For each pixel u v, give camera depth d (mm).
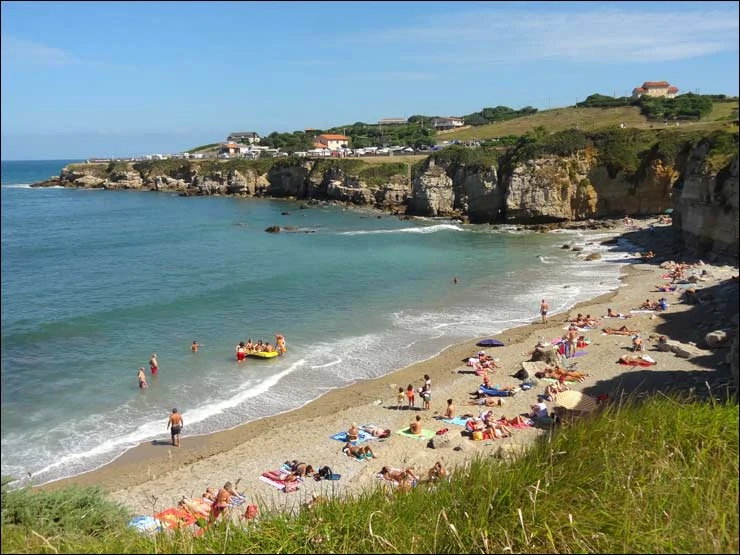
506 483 6812
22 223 89812
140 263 58688
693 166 59000
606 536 6008
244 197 129500
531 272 52469
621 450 7379
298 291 46312
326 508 7273
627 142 81938
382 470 18359
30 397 26047
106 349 32750
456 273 52562
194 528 8133
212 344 33875
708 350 28516
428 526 6535
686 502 6375
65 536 8305
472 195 90312
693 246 53531
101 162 176375
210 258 61375
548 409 22953
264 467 20250
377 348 33250
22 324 36906
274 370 29922
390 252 63781
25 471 19812
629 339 32469
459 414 24312
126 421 24125
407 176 107188
